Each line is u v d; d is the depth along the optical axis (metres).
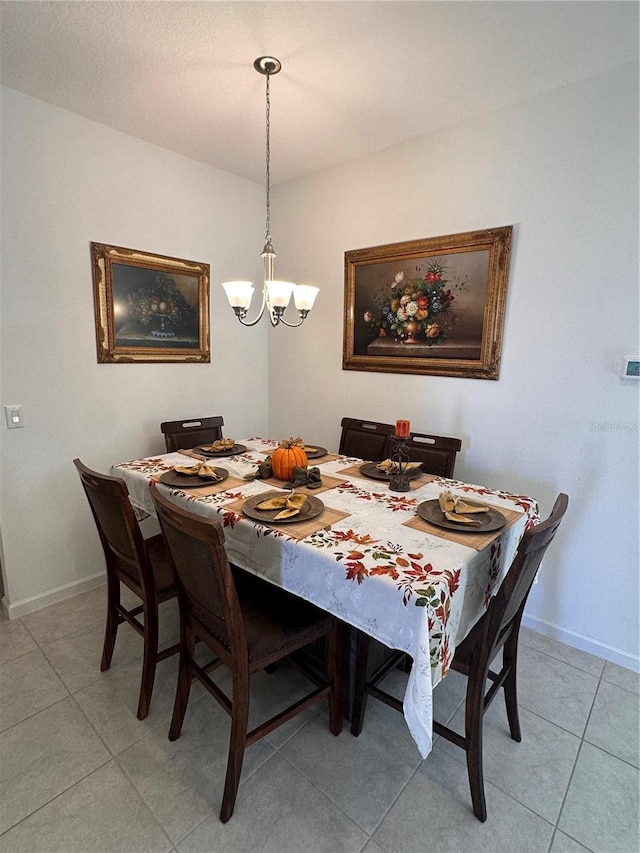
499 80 1.91
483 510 1.55
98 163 2.34
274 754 1.51
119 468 2.12
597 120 1.86
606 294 1.92
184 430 2.71
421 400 2.60
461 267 2.33
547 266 2.06
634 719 1.70
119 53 1.76
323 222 2.95
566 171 1.96
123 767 1.45
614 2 1.47
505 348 2.23
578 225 1.95
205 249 2.93
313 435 3.23
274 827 1.28
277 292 1.92
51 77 1.92
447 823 1.30
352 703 1.65
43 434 2.29
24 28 1.62
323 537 1.39
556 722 1.67
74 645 2.05
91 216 2.35
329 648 1.53
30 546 2.29
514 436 2.25
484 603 1.41
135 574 1.67
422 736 1.10
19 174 2.07
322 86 1.98
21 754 1.49
